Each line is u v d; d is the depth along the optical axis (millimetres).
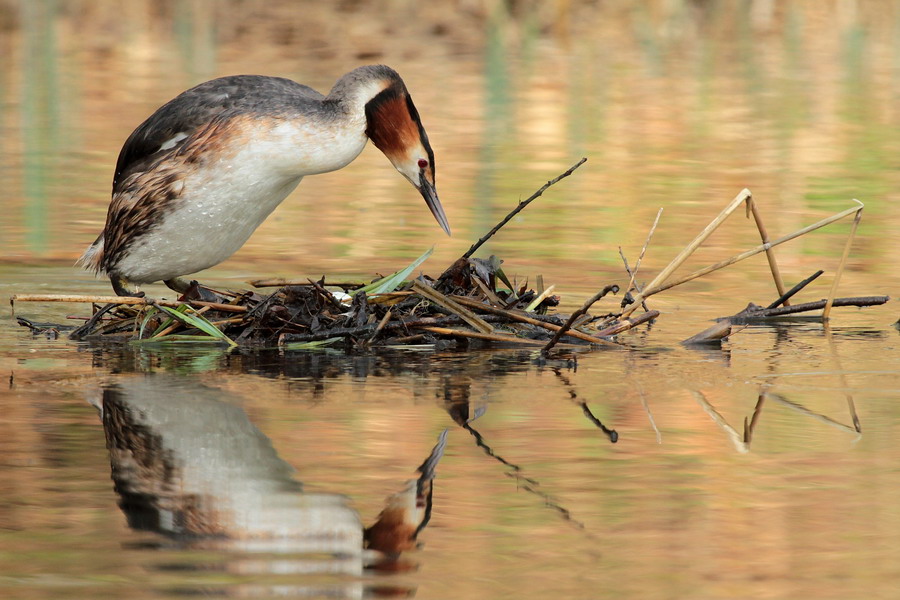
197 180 11055
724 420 8648
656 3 42625
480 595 5824
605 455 7848
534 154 22203
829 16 42812
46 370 9914
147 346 10891
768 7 43562
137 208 11273
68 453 7762
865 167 21281
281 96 11109
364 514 6801
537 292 12633
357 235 16172
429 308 11562
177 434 8195
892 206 18344
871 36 39625
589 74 31578
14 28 37344
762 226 12562
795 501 7047
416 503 6969
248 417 8594
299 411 8758
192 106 11125
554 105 27297
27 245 15336
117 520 6688
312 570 6086
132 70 30438
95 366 10086
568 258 15070
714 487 7273
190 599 5719
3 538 6422
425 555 6270
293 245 15570
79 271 14156
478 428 8391
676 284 11766
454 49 35000
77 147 22234
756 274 14500
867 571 6117
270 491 7125
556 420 8625
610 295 13289
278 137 10953
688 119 25922
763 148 23016
